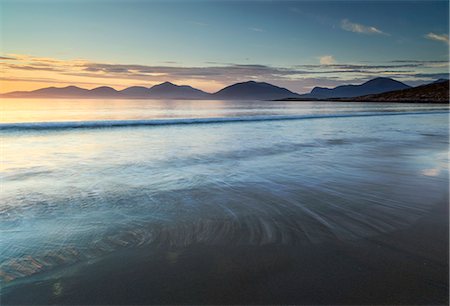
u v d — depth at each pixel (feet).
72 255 10.48
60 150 35.68
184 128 64.85
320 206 15.94
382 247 11.15
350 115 112.98
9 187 19.83
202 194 18.21
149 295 8.25
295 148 38.11
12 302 7.89
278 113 144.46
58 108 195.31
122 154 33.30
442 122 83.15
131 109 192.95
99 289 8.50
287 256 10.47
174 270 9.55
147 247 11.14
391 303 7.87
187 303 7.91
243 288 8.57
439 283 8.73
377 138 48.80
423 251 10.80
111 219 14.02
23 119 96.27
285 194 18.24
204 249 11.02
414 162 28.73
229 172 24.48
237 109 203.10
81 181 21.54
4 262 9.91
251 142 43.70
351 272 9.39
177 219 14.06
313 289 8.51
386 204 16.25
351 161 29.37
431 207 15.78
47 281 8.86
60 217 14.30
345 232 12.55
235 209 15.48
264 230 12.79
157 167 26.50
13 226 13.11
